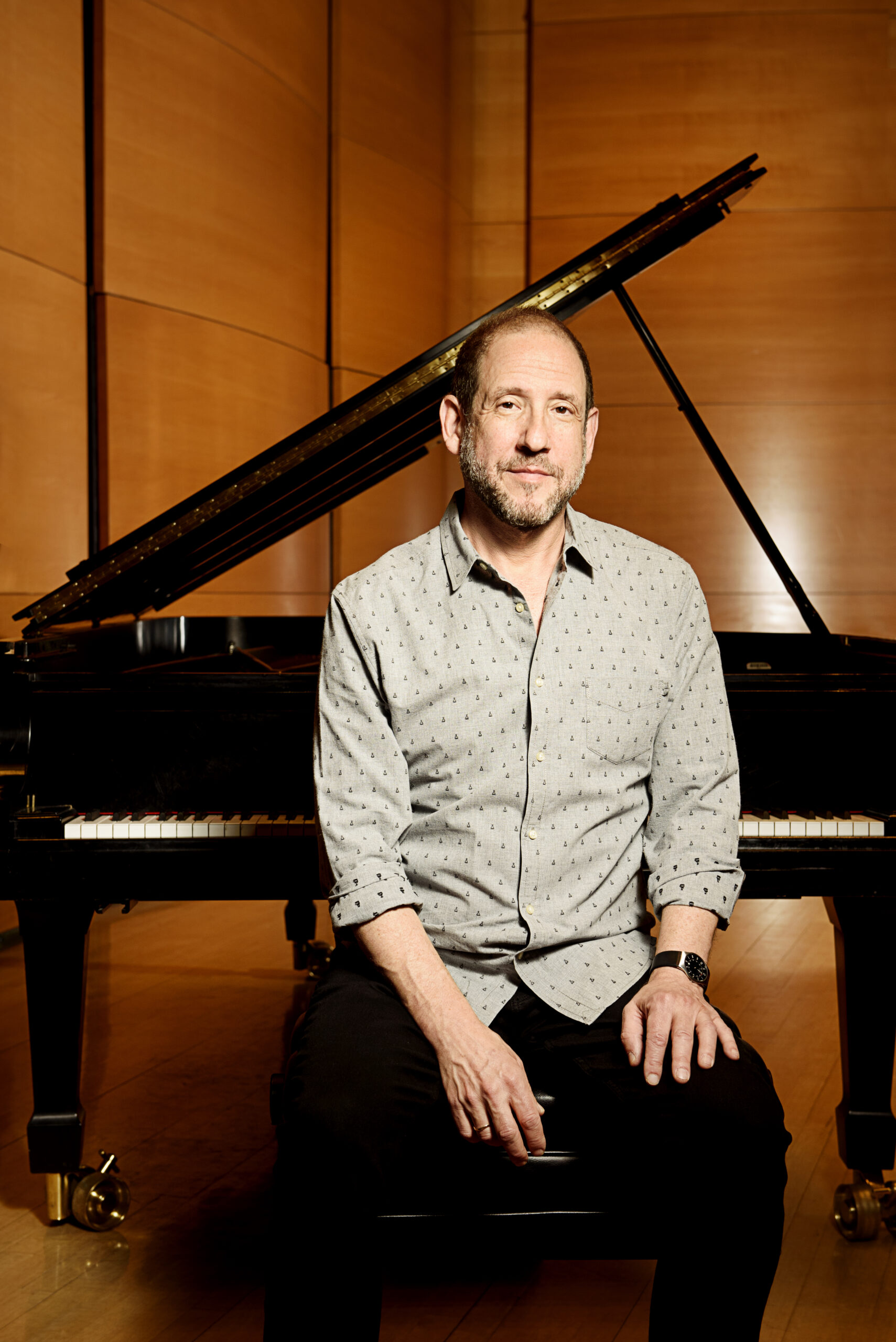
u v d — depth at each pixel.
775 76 5.75
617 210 5.95
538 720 1.53
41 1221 2.03
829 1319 1.71
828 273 5.77
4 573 3.71
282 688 1.93
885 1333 1.68
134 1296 1.78
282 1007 3.15
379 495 5.73
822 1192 2.11
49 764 1.93
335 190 5.37
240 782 1.94
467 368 1.58
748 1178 1.29
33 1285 1.81
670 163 5.87
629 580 1.62
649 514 5.92
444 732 1.54
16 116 3.70
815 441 5.83
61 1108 1.94
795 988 3.27
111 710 1.94
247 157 4.73
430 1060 1.37
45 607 2.25
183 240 4.44
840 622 5.88
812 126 5.74
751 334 5.82
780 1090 2.53
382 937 1.44
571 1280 1.83
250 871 1.86
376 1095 1.30
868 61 5.70
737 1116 1.30
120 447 4.22
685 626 1.63
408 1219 1.35
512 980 1.52
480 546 1.61
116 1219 1.98
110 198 4.12
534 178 6.01
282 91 4.93
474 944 1.51
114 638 2.88
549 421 1.53
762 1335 1.67
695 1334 1.30
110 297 4.16
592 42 5.88
